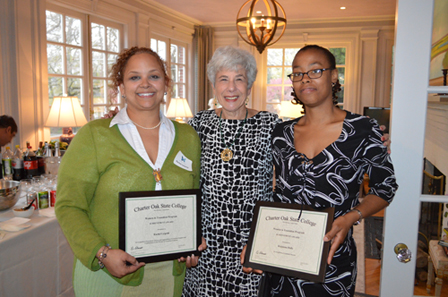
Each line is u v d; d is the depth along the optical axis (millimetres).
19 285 1849
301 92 1293
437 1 1222
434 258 1302
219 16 7027
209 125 1697
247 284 1594
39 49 4055
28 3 3893
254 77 1677
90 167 1331
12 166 2900
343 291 1282
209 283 1622
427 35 1232
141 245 1279
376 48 7008
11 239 1792
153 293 1435
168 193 1322
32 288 1939
